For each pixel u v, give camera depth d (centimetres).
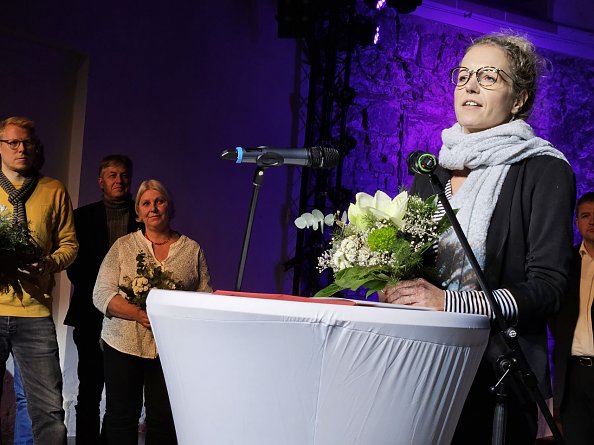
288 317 119
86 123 560
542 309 174
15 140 382
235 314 121
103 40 567
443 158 202
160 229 409
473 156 194
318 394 121
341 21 650
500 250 187
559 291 177
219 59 627
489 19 732
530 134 196
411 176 704
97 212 475
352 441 124
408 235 178
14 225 354
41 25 534
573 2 771
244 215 636
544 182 187
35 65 548
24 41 538
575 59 779
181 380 131
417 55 712
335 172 659
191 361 128
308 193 650
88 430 460
